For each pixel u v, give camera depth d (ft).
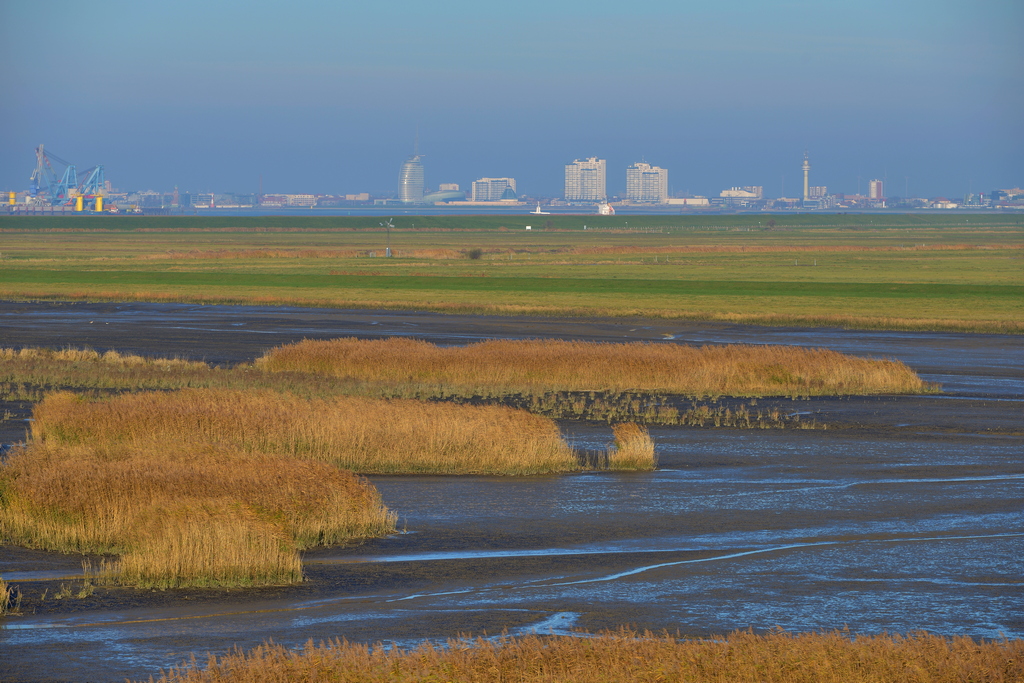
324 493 184.96
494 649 106.93
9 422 296.30
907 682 97.40
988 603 139.64
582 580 151.43
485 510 199.11
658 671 98.48
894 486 224.12
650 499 209.97
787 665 99.91
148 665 112.37
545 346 443.73
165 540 154.51
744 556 166.20
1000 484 226.58
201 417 258.78
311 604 138.51
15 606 135.74
